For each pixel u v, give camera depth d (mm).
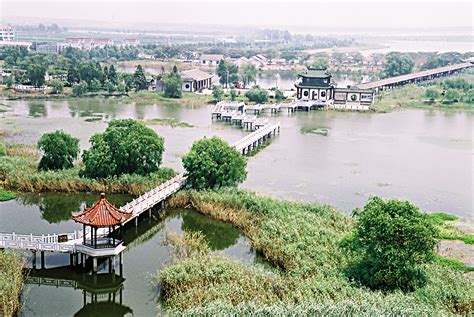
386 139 133000
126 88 196125
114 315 50375
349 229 66250
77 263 58500
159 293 53469
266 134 128375
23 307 51156
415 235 51469
